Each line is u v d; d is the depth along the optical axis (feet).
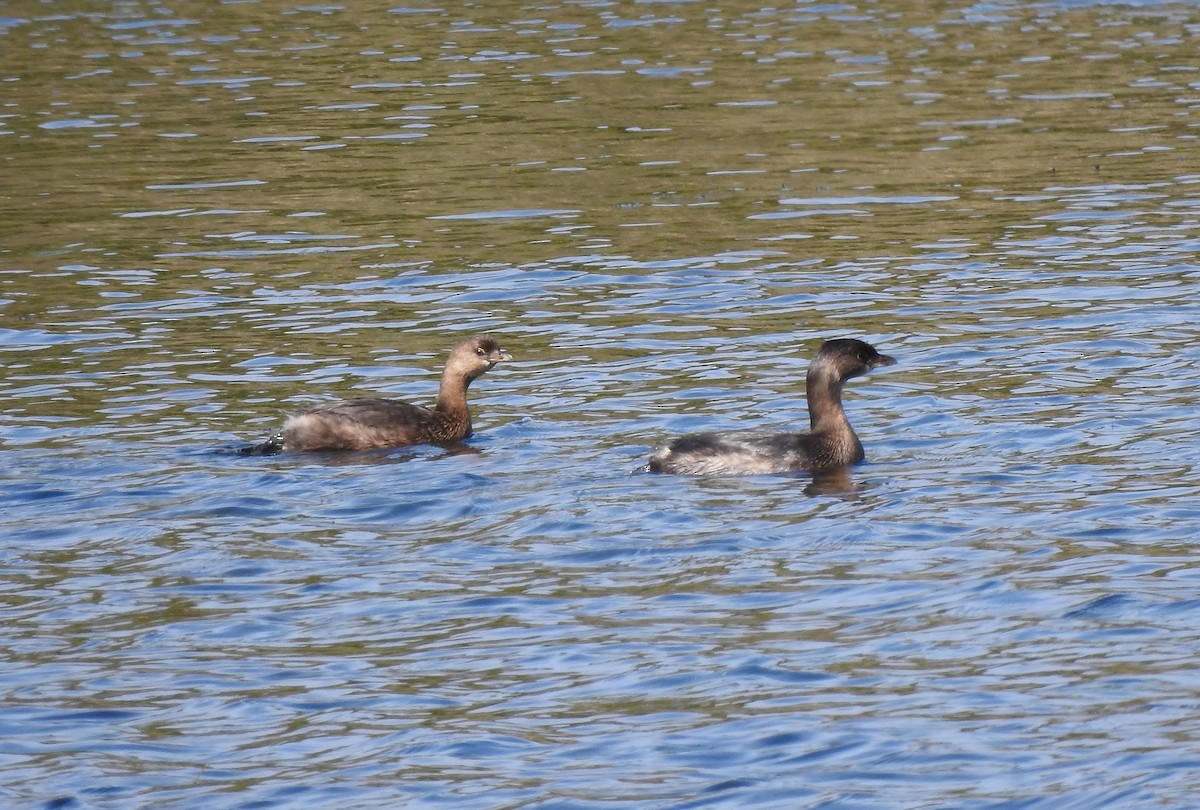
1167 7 152.05
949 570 46.47
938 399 63.62
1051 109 116.98
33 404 65.16
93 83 130.62
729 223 92.63
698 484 55.06
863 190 98.89
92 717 39.34
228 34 148.46
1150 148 106.32
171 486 55.36
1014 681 39.27
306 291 82.12
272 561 48.80
